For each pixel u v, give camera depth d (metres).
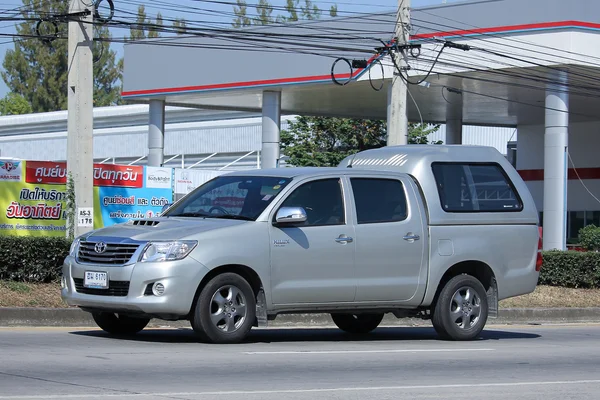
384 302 15.91
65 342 14.58
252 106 53.12
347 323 18.34
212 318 14.32
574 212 59.62
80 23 22.55
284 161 59.06
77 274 14.62
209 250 14.18
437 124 61.12
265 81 44.91
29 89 100.00
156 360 12.70
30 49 100.00
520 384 11.98
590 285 29.03
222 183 15.95
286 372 12.13
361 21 42.25
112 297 14.12
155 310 13.85
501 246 17.17
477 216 16.95
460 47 34.88
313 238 15.15
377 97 48.19
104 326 15.92
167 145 71.06
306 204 15.30
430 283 16.33
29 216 28.80
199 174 34.41
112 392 10.10
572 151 59.88
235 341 14.55
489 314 17.19
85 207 22.38
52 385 10.42
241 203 15.28
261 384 11.07
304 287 15.05
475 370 13.14
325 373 12.23
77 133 22.39
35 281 20.56
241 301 14.61
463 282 16.77
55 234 29.36
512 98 48.78
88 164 22.45
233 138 67.62
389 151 17.28
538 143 61.53
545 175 40.75
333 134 58.56
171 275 13.90
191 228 14.44
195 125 69.75
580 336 19.97
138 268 13.93
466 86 44.66
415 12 41.62
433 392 11.02
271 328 19.92
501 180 17.55
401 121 28.55
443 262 16.44
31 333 15.97
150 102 50.12
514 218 17.39
